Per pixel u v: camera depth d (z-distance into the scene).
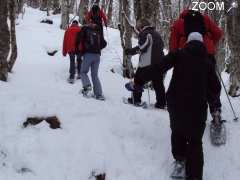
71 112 4.45
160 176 3.86
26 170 3.71
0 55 5.61
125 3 7.91
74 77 7.46
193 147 3.63
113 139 4.17
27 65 8.10
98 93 5.60
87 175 3.76
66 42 7.50
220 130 4.29
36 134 4.06
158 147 4.17
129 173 3.85
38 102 4.51
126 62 8.07
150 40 4.96
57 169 3.75
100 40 5.75
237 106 5.40
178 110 3.62
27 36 11.16
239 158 4.17
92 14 6.69
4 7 5.50
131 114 4.61
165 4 14.10
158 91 5.15
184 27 3.95
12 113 4.29
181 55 3.70
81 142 4.05
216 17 8.21
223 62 10.39
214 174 3.96
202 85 3.64
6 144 3.90
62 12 13.63
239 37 6.16
